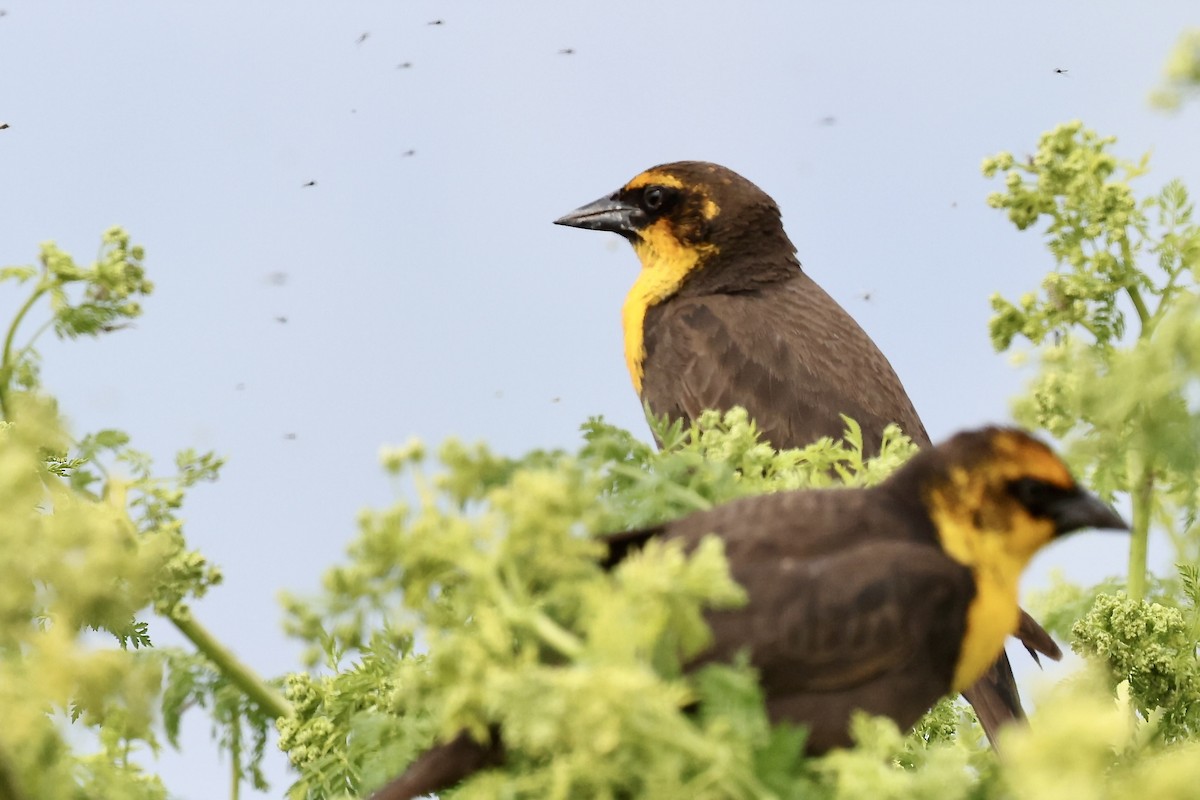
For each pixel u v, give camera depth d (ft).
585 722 18.03
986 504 29.96
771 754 20.33
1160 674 36.04
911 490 30.30
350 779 31.35
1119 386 26.50
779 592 27.94
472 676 19.35
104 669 20.65
